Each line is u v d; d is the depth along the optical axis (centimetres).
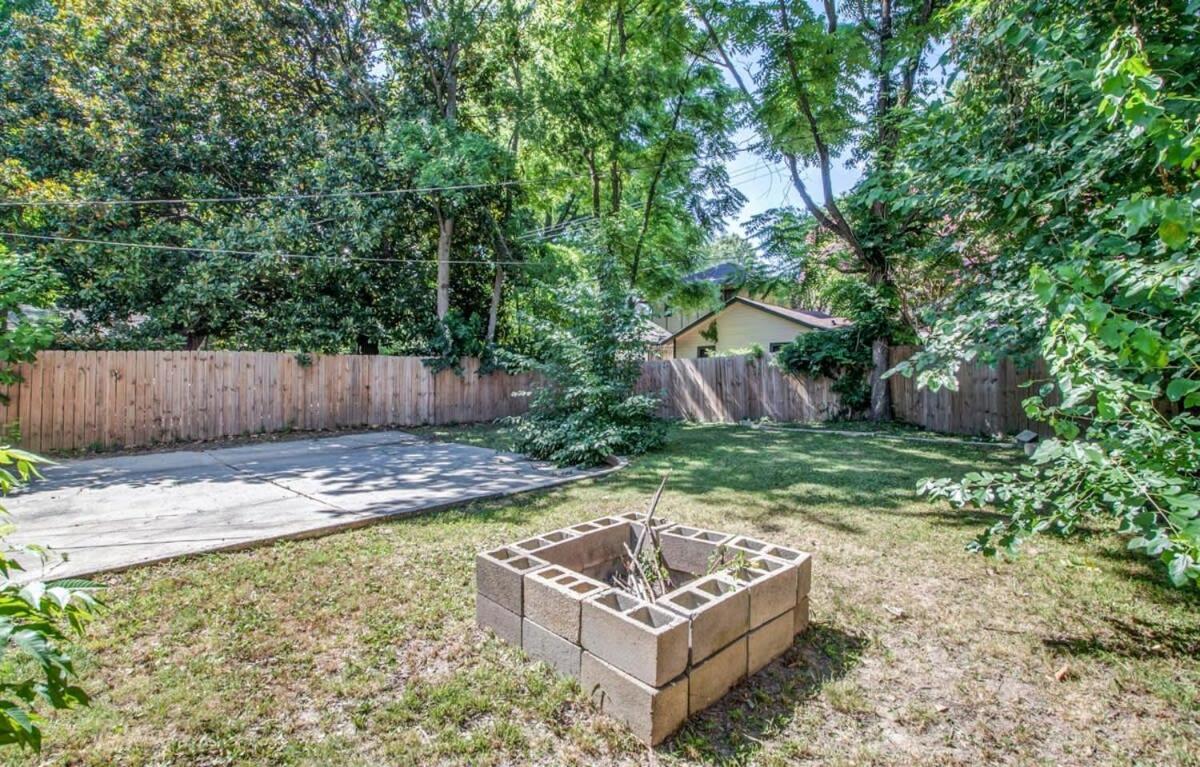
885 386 1025
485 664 235
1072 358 202
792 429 1010
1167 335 202
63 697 104
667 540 303
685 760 181
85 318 1012
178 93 1038
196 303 984
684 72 1169
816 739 191
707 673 205
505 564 255
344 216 1081
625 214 1231
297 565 347
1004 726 198
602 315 773
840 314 1236
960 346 365
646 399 741
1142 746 188
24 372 744
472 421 1185
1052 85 297
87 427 795
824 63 893
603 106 1170
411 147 1052
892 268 895
